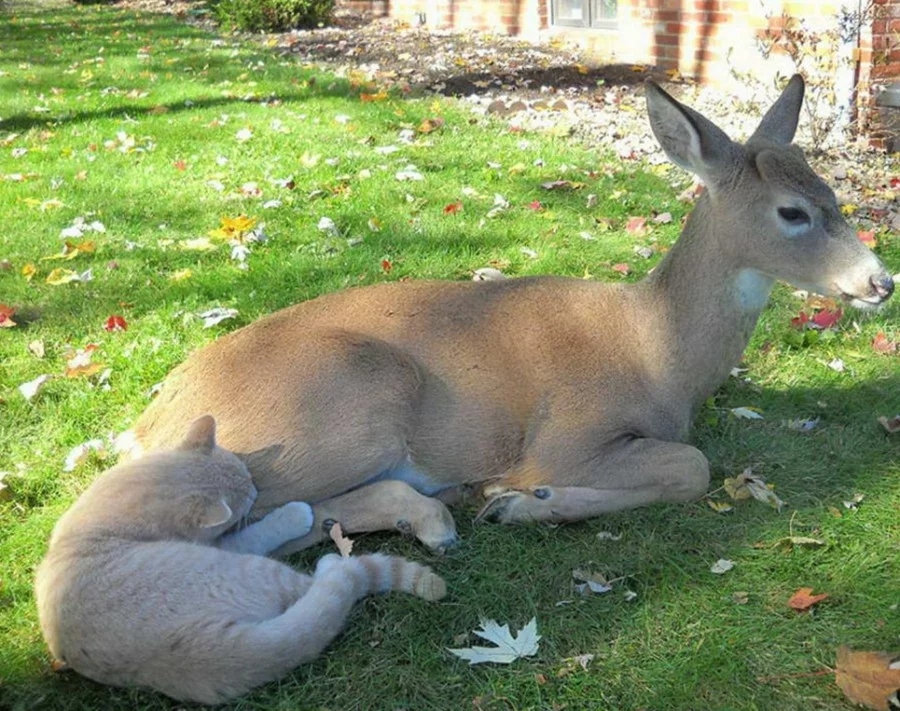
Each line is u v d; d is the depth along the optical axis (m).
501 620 1.92
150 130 4.27
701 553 2.04
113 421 2.42
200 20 7.71
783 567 2.00
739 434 2.35
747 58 4.81
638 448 2.13
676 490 2.12
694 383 2.18
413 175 3.58
